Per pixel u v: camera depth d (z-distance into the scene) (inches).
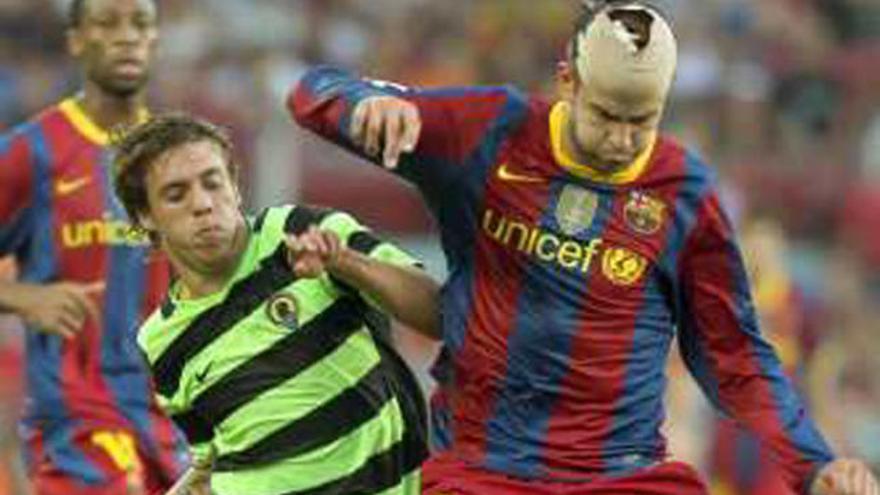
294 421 1011.9
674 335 1039.6
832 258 2426.2
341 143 1000.9
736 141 2529.5
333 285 1015.0
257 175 2170.3
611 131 976.3
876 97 2615.7
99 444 1332.4
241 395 1014.4
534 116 1015.6
